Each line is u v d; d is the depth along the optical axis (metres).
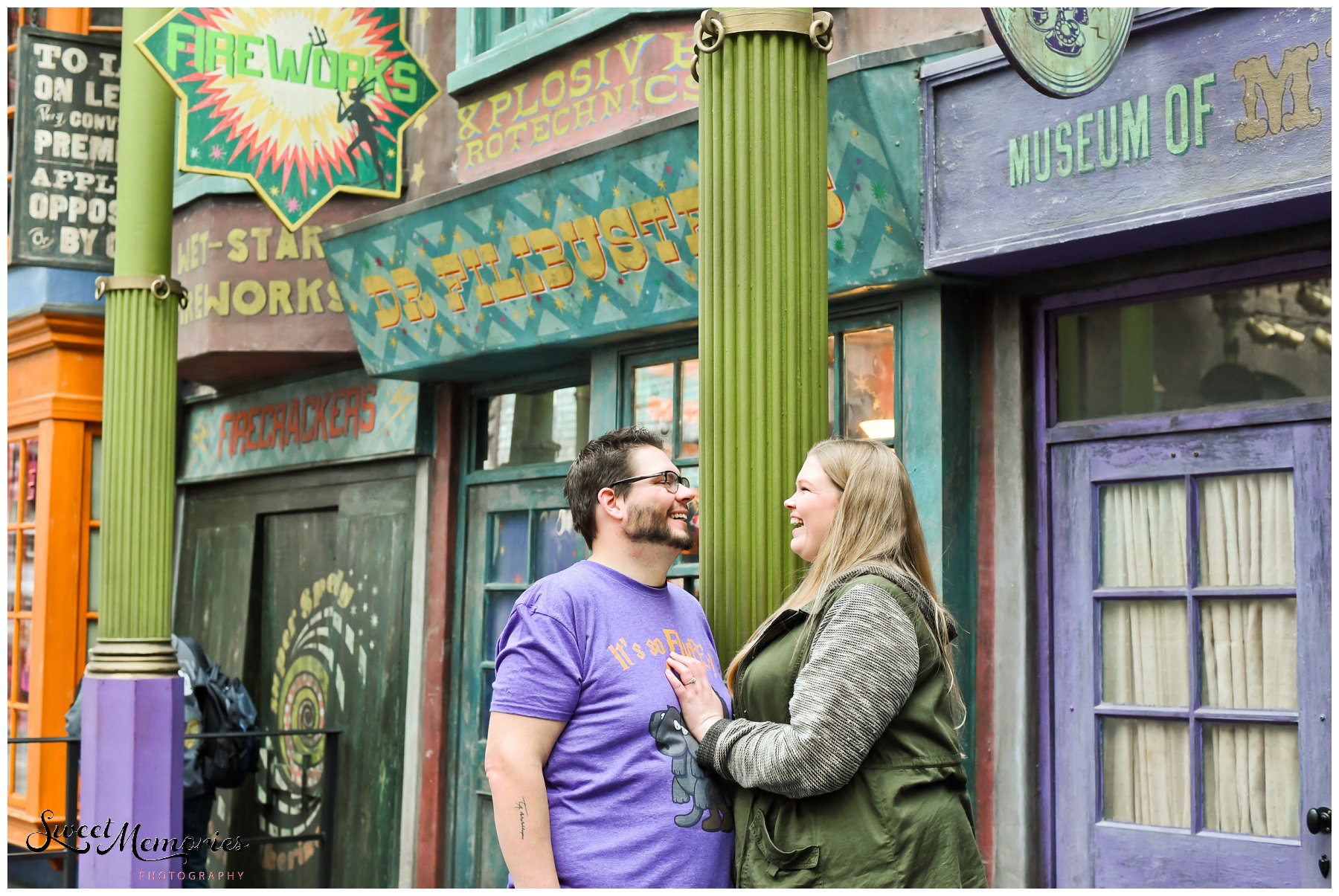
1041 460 4.36
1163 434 4.09
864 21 4.83
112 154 7.73
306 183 5.79
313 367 7.41
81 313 8.34
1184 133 3.64
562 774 2.54
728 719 2.64
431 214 5.76
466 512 6.71
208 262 6.97
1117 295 4.18
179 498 8.84
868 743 2.35
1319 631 3.75
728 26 3.00
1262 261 3.85
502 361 6.15
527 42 5.77
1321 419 3.75
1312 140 3.40
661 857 2.48
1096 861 4.17
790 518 2.89
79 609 8.45
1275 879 3.81
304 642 7.63
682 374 5.48
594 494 2.72
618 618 2.62
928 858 2.36
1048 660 4.30
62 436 8.42
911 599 2.46
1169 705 4.10
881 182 4.31
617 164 4.95
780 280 2.93
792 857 2.40
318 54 5.84
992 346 4.46
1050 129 3.93
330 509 7.57
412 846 6.66
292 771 7.58
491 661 6.51
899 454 4.52
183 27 5.54
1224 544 3.99
